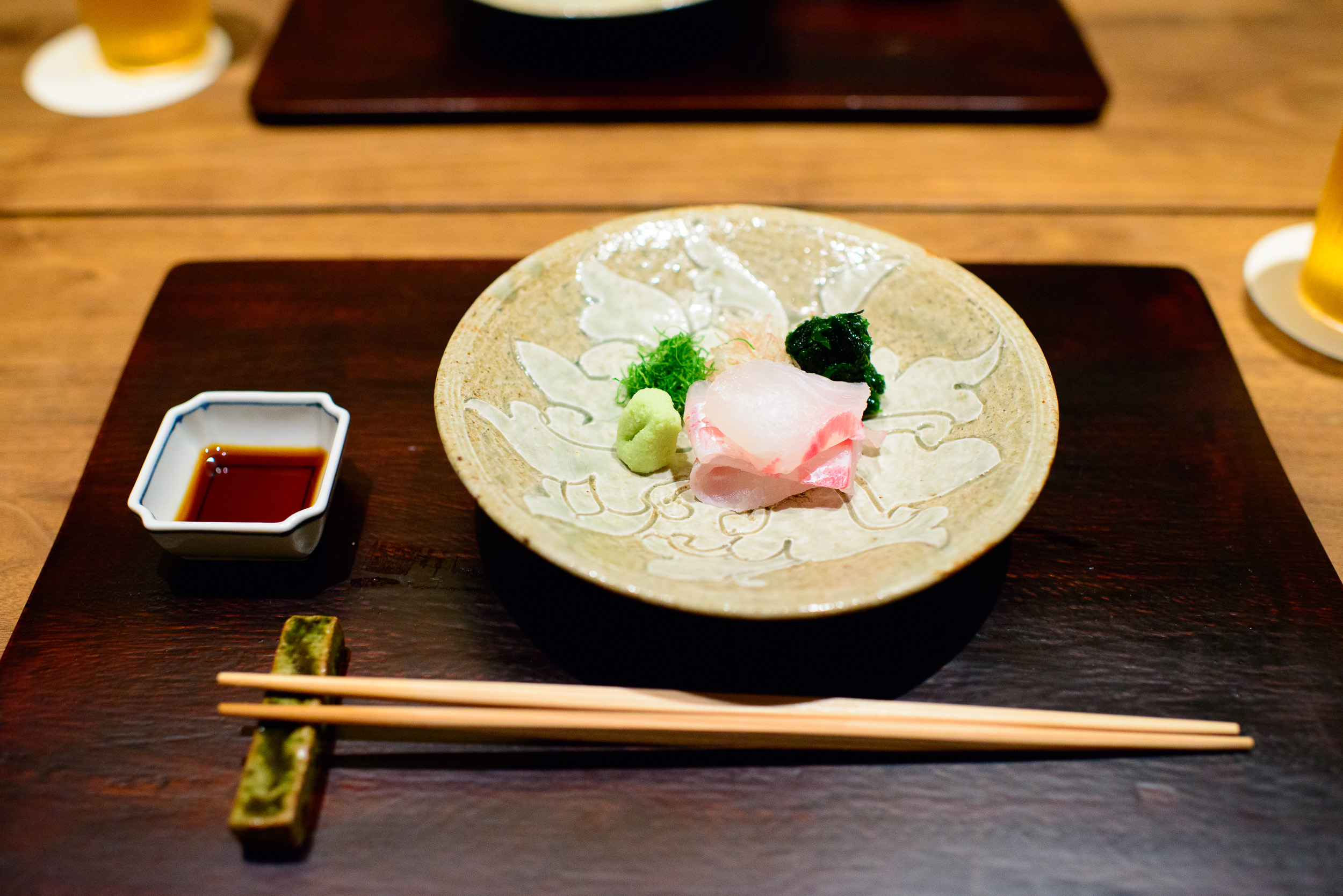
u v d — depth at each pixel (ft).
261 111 2.12
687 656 1.45
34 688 1.44
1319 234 1.75
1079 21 2.35
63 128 2.14
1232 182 2.03
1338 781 1.38
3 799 1.37
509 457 1.48
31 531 1.60
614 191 2.02
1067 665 1.45
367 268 1.85
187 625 1.48
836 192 2.02
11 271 1.90
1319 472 1.64
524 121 2.13
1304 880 1.30
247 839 1.28
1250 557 1.54
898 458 1.56
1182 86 2.21
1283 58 2.27
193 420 1.55
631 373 1.61
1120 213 1.98
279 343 1.75
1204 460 1.62
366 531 1.56
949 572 1.32
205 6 2.27
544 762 1.39
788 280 1.69
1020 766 1.39
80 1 2.17
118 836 1.33
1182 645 1.47
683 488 1.56
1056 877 1.30
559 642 1.47
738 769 1.39
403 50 2.22
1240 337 1.80
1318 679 1.44
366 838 1.33
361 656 1.46
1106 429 1.65
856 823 1.35
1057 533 1.56
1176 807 1.36
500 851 1.32
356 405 1.68
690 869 1.30
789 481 1.52
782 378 1.53
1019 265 1.85
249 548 1.48
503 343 1.57
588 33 2.11
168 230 1.97
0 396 1.74
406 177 2.05
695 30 2.18
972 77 2.16
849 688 1.44
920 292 1.64
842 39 2.24
